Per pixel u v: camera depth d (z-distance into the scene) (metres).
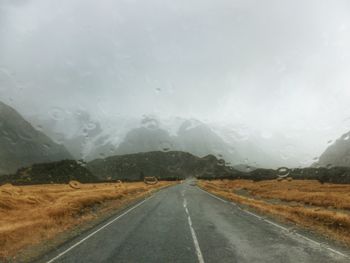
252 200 36.16
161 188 73.88
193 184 106.31
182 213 23.55
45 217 18.27
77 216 20.86
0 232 13.02
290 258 10.47
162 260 9.95
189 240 13.26
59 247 11.80
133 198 40.22
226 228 16.69
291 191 52.12
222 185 88.56
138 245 12.14
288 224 18.48
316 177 109.44
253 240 13.52
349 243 13.28
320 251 11.62
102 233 14.84
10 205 26.58
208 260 10.02
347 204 29.69
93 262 9.66
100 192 41.44
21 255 10.66
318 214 20.00
